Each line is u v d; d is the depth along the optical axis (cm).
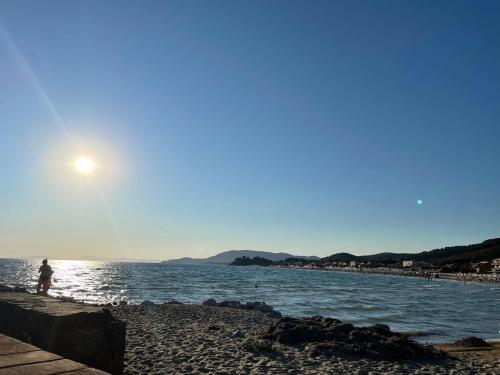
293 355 1267
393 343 1390
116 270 14900
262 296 4953
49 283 2222
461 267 18450
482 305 4603
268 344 1324
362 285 9056
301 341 1443
